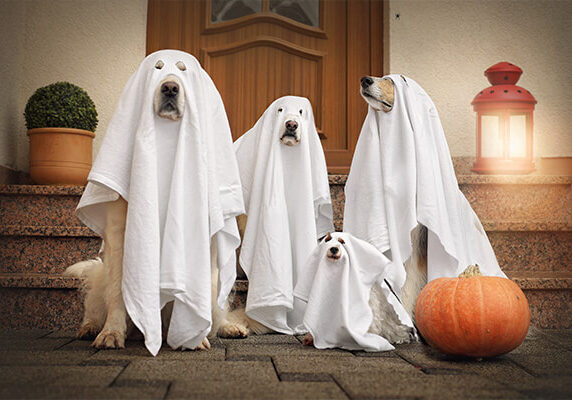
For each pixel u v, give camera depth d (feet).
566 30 13.87
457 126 13.76
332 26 14.65
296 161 9.33
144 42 13.69
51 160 11.36
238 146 10.25
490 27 13.92
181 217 6.81
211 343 7.43
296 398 4.33
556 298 9.32
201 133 7.16
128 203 6.75
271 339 7.98
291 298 8.45
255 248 8.82
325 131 14.43
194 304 6.65
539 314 9.30
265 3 14.56
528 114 12.49
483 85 13.85
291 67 14.49
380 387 4.78
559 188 11.37
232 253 7.52
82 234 9.78
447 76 13.84
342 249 7.22
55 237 9.82
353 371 5.49
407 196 8.26
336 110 14.49
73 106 11.47
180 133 7.06
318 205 9.59
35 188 10.51
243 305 9.60
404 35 13.88
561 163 13.30
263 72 14.42
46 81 13.24
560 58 13.83
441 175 8.63
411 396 4.47
